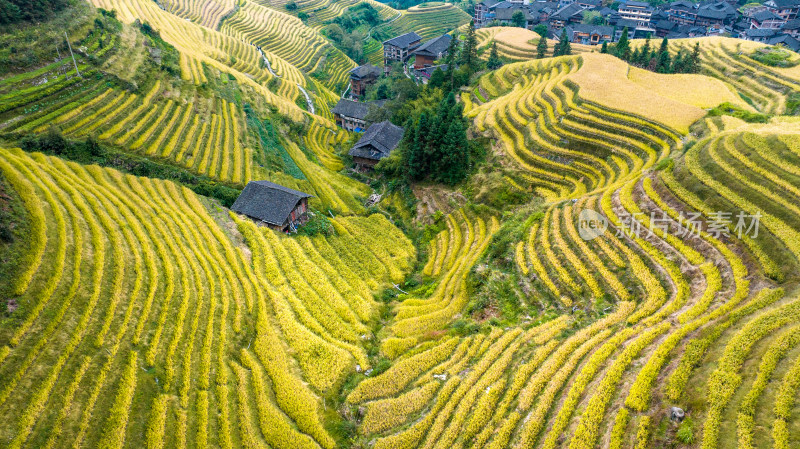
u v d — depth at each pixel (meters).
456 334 31.14
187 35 99.94
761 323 22.23
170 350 26.75
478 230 44.59
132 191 40.62
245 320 30.62
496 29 115.44
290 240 40.84
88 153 43.72
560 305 30.91
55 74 51.31
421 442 23.66
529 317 31.11
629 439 19.27
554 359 25.50
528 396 23.56
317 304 33.91
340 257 42.22
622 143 46.94
